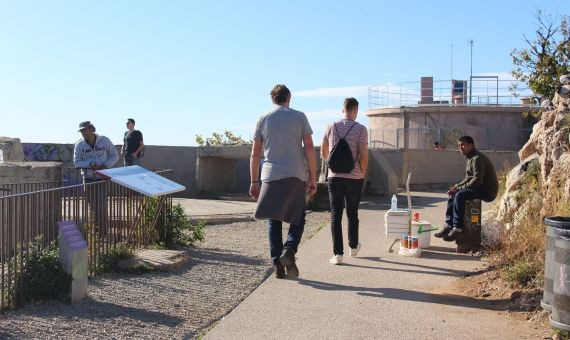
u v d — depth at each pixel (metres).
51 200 7.69
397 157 24.02
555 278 5.24
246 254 9.70
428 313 6.31
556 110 9.27
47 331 5.76
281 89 7.68
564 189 7.61
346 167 8.38
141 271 8.18
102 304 6.71
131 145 18.00
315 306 6.55
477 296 6.91
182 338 5.68
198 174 20.12
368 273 8.03
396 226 9.33
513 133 34.91
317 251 9.59
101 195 8.43
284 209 7.31
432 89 36.81
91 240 8.02
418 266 8.43
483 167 9.21
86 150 11.31
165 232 10.07
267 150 7.44
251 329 5.82
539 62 19.06
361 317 6.19
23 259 6.85
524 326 5.87
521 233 7.84
